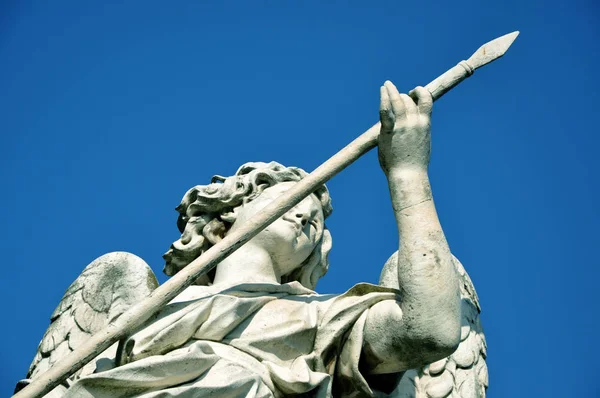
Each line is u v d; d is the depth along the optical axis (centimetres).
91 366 920
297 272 982
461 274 1005
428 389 957
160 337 889
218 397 865
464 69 920
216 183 997
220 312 905
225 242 896
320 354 910
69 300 971
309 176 902
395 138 904
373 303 918
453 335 882
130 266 977
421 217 895
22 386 892
